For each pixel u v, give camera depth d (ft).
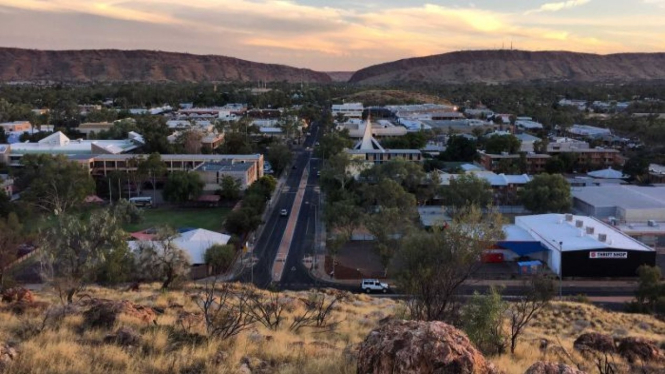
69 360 52.80
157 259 173.37
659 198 316.60
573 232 250.78
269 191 357.41
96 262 127.44
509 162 437.17
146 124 551.59
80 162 381.19
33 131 616.80
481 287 213.87
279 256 256.52
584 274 230.27
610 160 479.82
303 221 317.83
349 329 92.84
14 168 417.08
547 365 43.65
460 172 352.90
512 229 267.39
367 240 285.02
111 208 325.21
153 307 96.58
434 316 93.45
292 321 93.76
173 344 61.62
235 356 58.54
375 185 304.91
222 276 228.63
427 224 286.66
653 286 186.39
